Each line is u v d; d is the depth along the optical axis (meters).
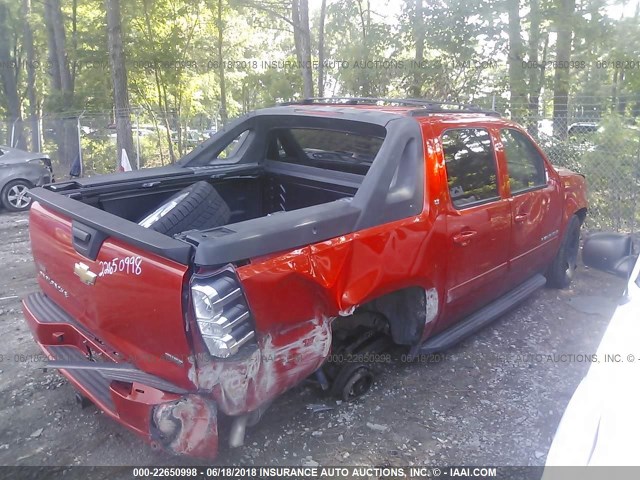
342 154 4.17
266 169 4.57
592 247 2.52
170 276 2.42
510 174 4.45
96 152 16.97
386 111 3.82
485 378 3.94
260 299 2.55
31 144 18.11
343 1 13.57
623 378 1.86
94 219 2.80
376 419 3.44
